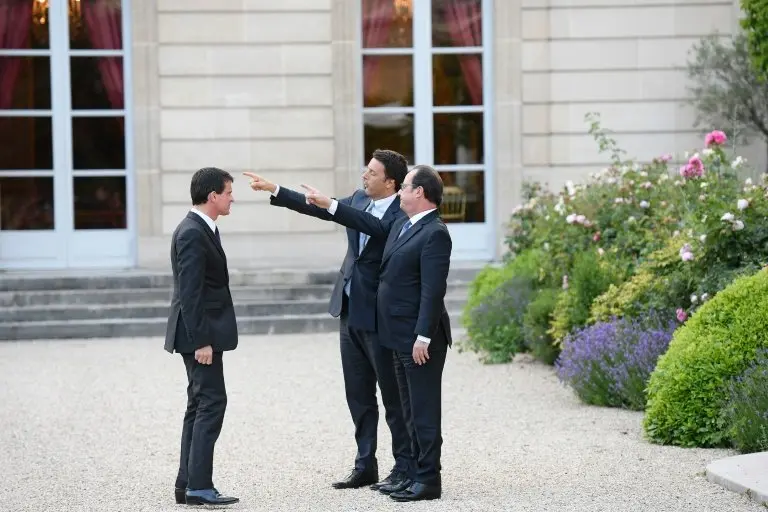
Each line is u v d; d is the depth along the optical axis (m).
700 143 17.45
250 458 8.76
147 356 13.71
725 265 10.58
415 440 7.49
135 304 15.69
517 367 12.53
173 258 7.50
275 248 17.23
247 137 17.28
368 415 7.83
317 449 9.03
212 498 7.33
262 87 17.28
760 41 15.08
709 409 8.59
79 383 12.05
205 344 7.31
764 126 16.75
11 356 13.87
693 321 8.98
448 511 6.96
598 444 8.79
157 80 17.14
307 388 11.59
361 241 7.86
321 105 17.34
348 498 7.45
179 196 17.23
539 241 13.64
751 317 8.76
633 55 17.45
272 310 15.63
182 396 11.30
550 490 7.46
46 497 7.73
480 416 10.06
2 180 17.45
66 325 15.25
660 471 7.88
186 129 17.19
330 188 17.39
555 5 17.45
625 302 11.16
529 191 16.69
